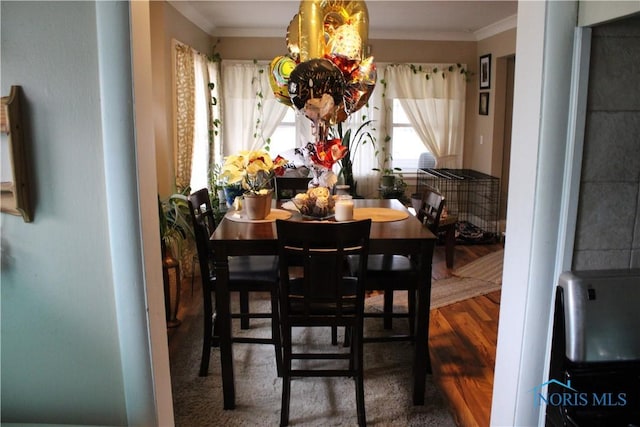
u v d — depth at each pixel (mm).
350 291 2312
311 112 2398
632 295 1172
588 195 1237
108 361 1331
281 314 2133
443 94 5953
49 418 1366
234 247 2182
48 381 1345
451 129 6051
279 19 5098
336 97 2398
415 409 2330
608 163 1228
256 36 5762
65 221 1254
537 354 1305
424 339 2309
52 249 1269
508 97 5559
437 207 2707
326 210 2488
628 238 1264
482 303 3637
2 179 1224
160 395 1386
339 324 2148
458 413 2295
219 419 2264
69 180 1234
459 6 4363
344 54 2566
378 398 2424
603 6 1079
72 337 1318
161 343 1391
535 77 1205
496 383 1467
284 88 2730
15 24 1169
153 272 1329
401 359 2811
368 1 4172
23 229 1259
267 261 2666
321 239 1986
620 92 1198
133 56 1188
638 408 1186
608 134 1215
